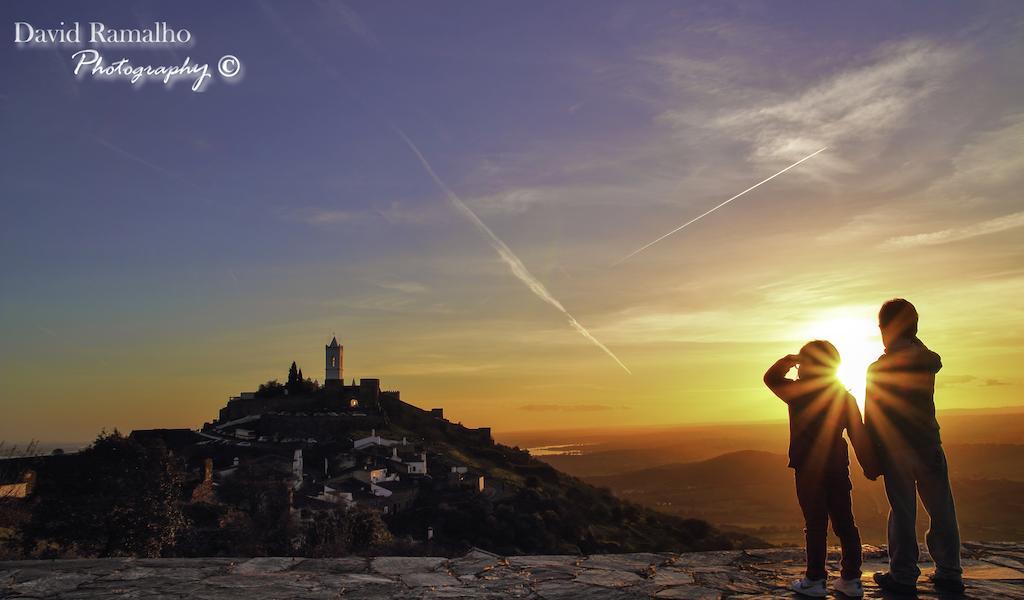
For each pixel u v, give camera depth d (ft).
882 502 27.76
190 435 419.54
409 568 31.42
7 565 31.68
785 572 29.89
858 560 25.38
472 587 27.99
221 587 28.04
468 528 266.77
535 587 27.84
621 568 31.04
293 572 30.66
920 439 25.22
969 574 28.58
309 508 256.52
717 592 26.68
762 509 595.47
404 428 501.15
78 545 130.11
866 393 25.90
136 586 28.14
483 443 526.98
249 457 369.50
